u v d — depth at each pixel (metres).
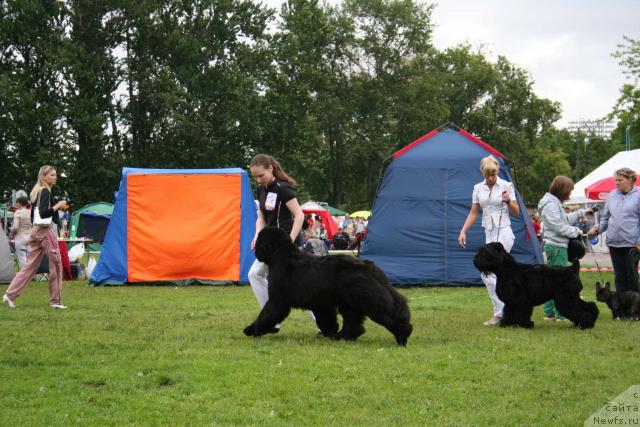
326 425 4.20
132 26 35.25
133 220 14.48
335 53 52.16
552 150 89.44
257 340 7.00
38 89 32.62
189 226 14.47
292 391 4.97
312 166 41.00
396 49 52.59
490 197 8.58
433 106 53.34
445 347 6.64
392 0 52.03
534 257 13.62
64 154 32.31
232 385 5.14
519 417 4.37
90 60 32.88
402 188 14.38
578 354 6.38
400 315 6.55
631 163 20.92
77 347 6.63
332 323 7.20
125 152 36.56
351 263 6.60
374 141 51.66
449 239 14.02
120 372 5.53
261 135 37.62
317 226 22.00
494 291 8.48
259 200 7.64
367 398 4.80
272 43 40.09
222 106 37.03
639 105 27.09
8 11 32.97
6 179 34.06
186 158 35.47
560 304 8.07
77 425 4.21
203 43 37.12
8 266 15.39
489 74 62.44
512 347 6.71
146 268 14.40
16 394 4.93
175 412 4.48
